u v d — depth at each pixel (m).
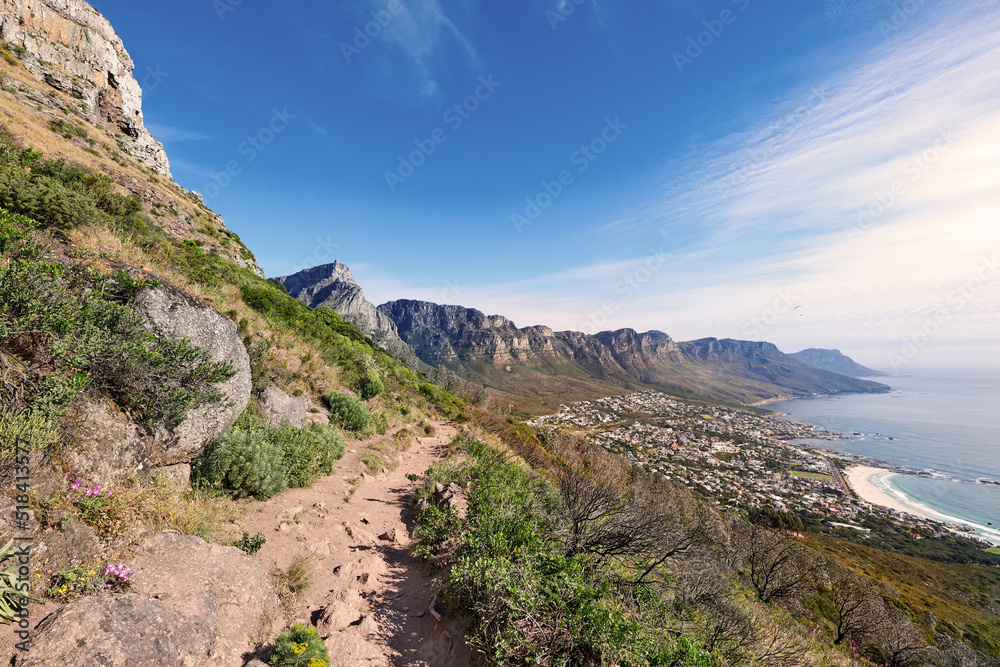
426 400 23.03
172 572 3.41
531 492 7.34
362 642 3.60
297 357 13.02
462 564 4.66
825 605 13.48
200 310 6.22
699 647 3.97
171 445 5.02
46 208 6.77
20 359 3.66
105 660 2.35
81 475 3.53
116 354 4.37
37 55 45.47
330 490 7.46
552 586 4.09
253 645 3.27
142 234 12.47
